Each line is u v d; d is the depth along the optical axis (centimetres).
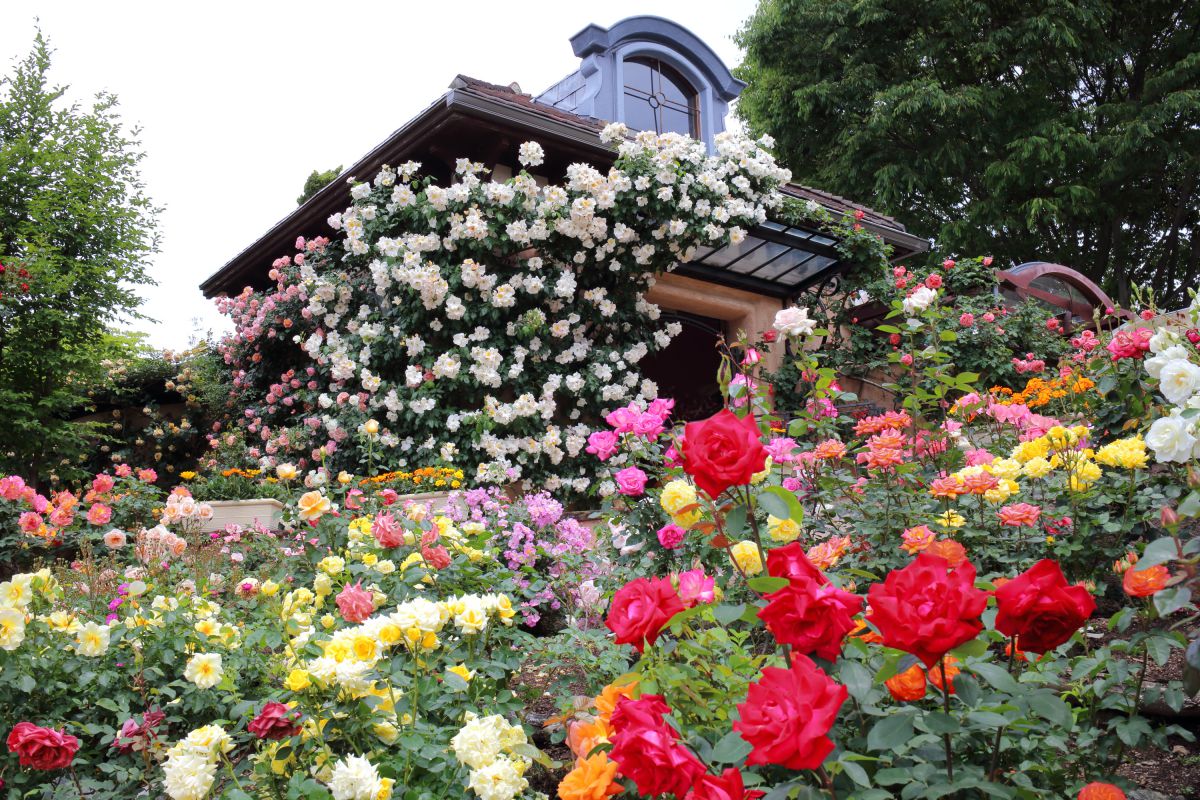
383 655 196
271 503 641
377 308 816
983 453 311
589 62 996
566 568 376
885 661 131
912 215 1792
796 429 259
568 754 259
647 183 759
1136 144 1559
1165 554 132
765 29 1827
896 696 135
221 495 757
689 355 1170
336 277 843
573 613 358
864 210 1015
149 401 1212
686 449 139
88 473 1055
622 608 149
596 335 807
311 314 852
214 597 341
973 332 958
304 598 257
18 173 1059
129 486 553
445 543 303
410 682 193
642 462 307
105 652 262
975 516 297
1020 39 1638
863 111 1769
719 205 795
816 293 959
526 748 185
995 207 1652
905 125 1698
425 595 285
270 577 372
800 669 109
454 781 190
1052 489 296
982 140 1677
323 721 185
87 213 1070
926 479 321
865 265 915
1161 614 131
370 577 283
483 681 226
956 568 117
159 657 263
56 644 255
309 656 232
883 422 331
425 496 566
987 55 1688
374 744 196
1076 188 1584
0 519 461
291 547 403
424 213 733
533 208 745
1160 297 1767
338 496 475
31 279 984
